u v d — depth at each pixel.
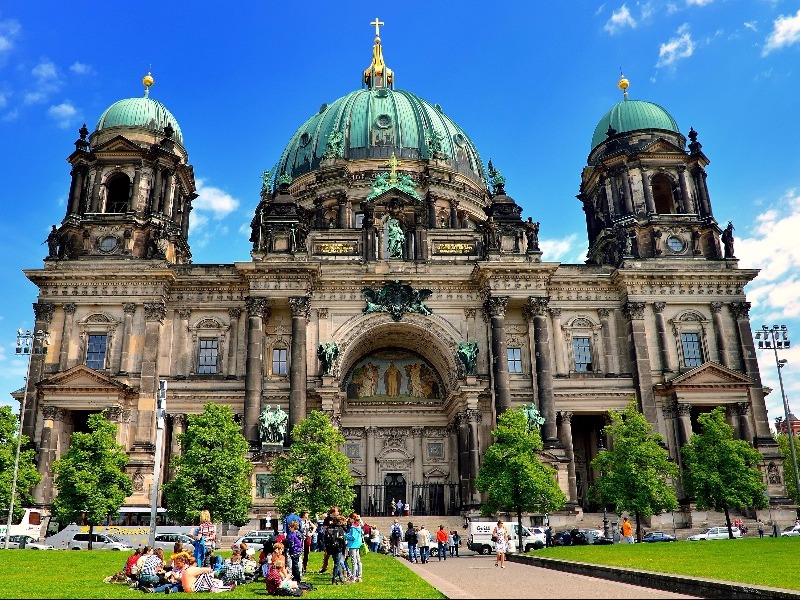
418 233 78.25
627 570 27.45
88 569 33.47
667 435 71.06
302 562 32.66
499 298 72.44
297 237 74.88
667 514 67.75
